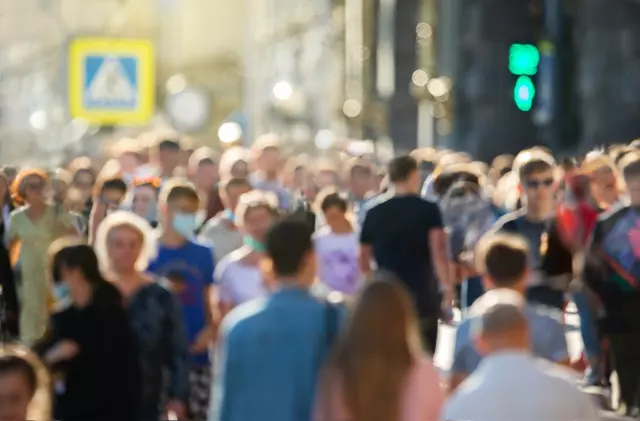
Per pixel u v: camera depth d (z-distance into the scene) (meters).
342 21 117.81
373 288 15.80
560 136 67.12
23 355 17.38
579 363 25.17
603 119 64.31
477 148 80.44
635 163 25.41
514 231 27.17
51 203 30.77
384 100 103.62
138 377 20.34
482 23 80.75
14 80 161.00
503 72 80.25
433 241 27.36
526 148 79.25
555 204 28.28
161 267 25.67
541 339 20.17
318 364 17.70
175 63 173.12
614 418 27.11
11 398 17.22
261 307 17.83
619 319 25.55
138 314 21.77
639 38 64.31
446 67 84.94
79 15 163.38
